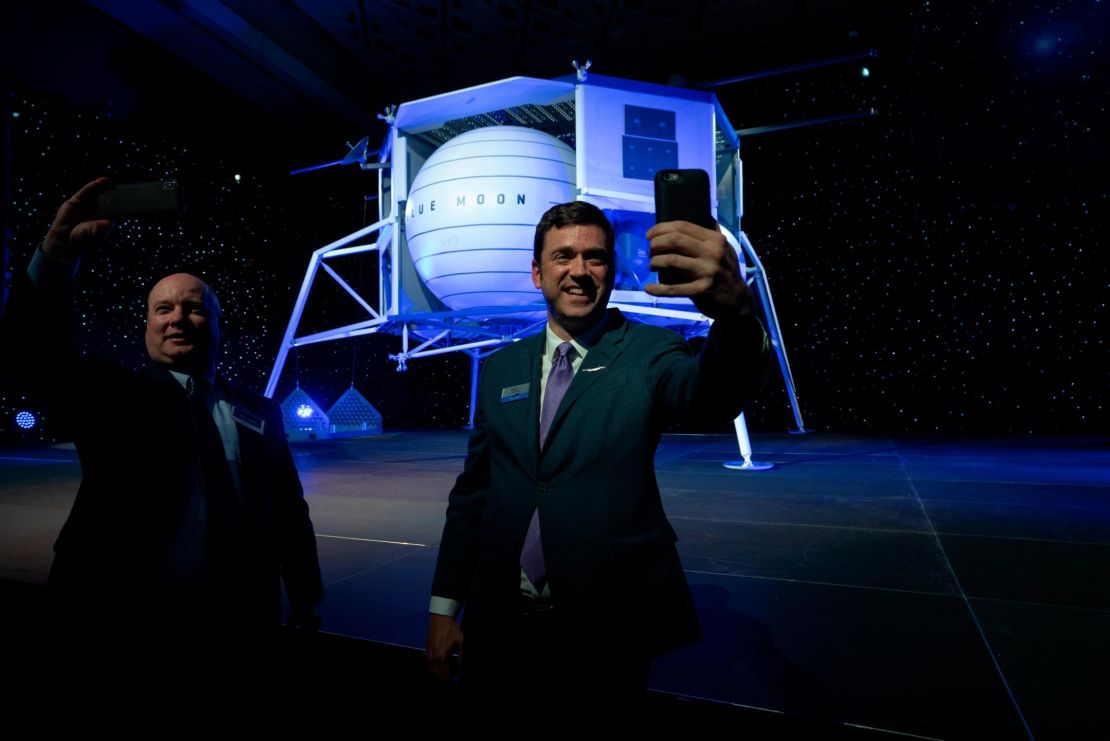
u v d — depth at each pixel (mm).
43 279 1335
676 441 8500
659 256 958
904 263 9031
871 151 9062
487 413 1350
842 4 6043
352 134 9180
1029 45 6344
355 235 6223
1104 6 5707
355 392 11391
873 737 1226
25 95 8188
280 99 8227
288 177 11070
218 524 1586
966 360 8773
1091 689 1361
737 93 8547
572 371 1324
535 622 1208
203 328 1726
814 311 9578
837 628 1763
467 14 6406
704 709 1373
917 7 6090
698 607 1960
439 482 4906
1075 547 2598
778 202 9625
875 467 5297
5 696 1743
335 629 1825
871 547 2668
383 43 6941
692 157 5055
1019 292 8461
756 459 6078
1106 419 8023
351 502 4004
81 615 1473
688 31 6445
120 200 1281
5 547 2848
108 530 1484
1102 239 8023
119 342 9828
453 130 6020
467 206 5070
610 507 1146
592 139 4809
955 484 4328
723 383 1053
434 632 1441
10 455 7398
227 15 6586
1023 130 7422
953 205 8641
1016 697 1337
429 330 6891
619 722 1085
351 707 1724
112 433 1521
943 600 1972
